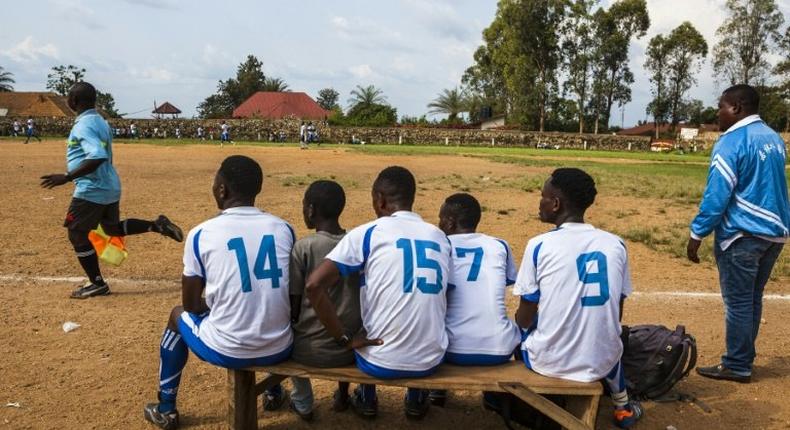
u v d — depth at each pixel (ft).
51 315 17.67
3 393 13.01
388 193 11.55
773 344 17.21
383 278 10.71
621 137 187.52
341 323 10.93
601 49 211.00
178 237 18.61
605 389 12.55
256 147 112.98
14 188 40.09
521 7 201.46
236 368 10.97
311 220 11.92
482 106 245.86
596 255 11.07
